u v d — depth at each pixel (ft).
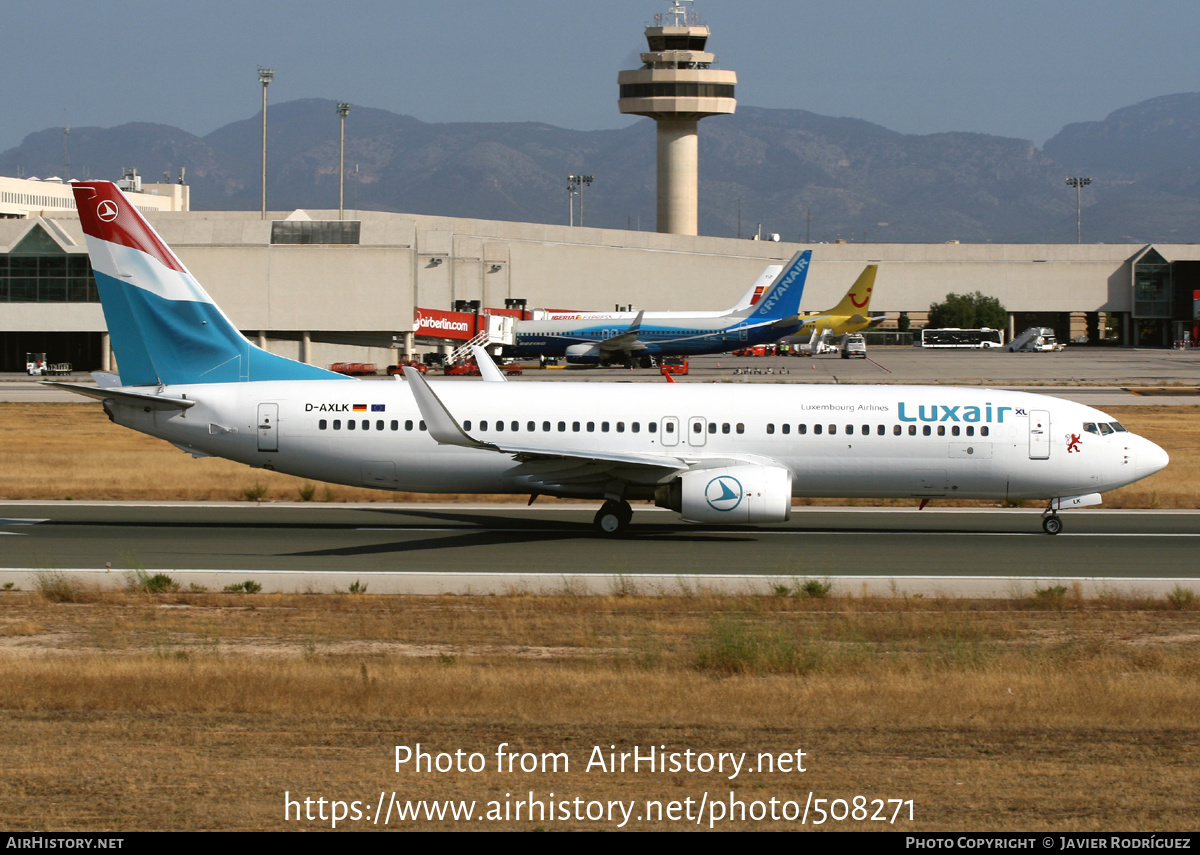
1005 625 176.35
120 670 137.69
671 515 293.23
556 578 211.20
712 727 118.83
